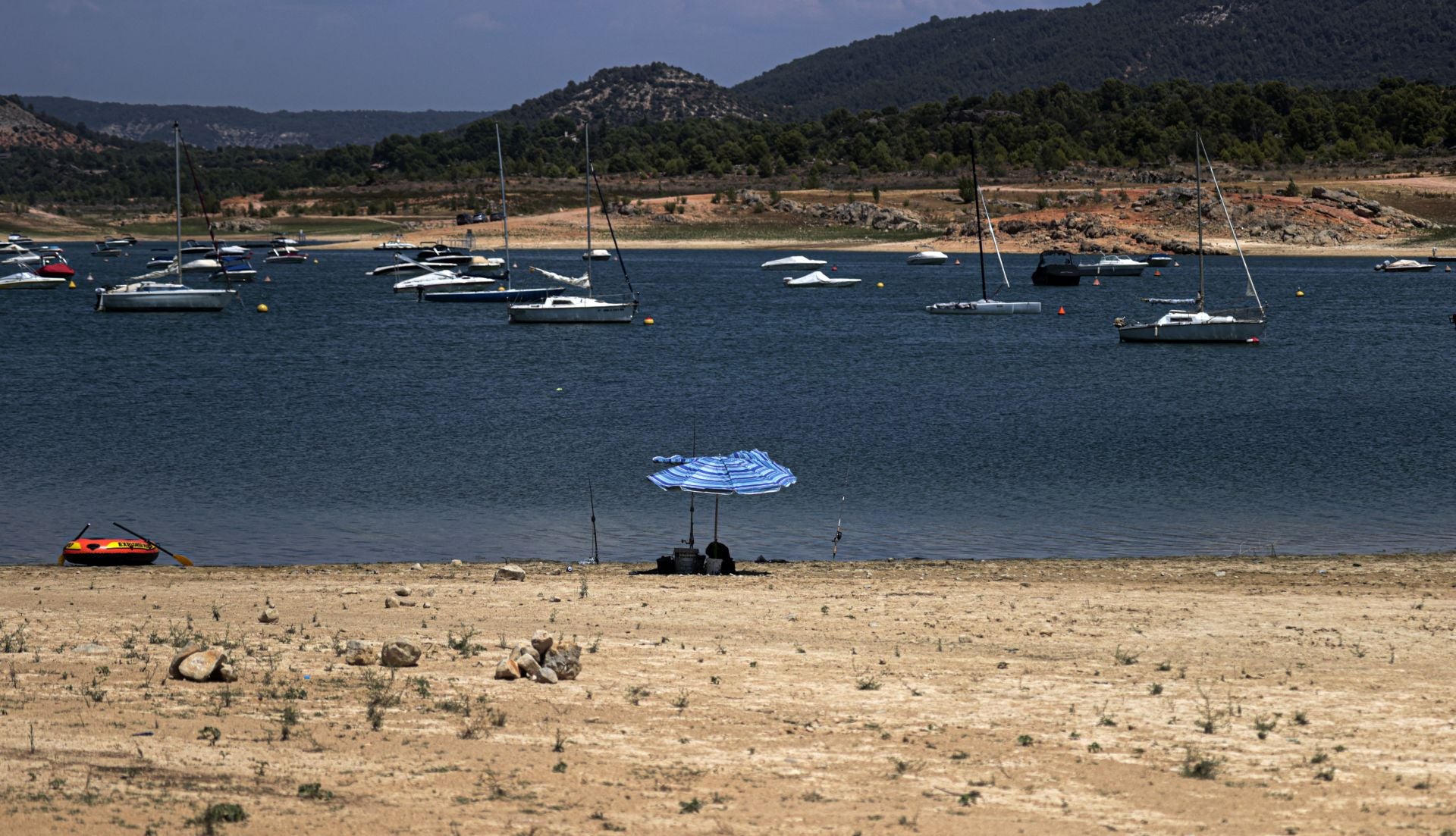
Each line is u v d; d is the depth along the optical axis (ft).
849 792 47.88
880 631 76.89
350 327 358.23
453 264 638.94
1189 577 99.09
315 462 157.99
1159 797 47.60
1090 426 188.44
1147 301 446.19
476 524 125.18
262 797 45.09
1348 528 122.83
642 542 117.91
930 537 119.55
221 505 133.59
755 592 90.74
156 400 214.07
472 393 226.17
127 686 59.62
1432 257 651.25
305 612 81.87
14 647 67.67
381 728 54.29
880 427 187.52
